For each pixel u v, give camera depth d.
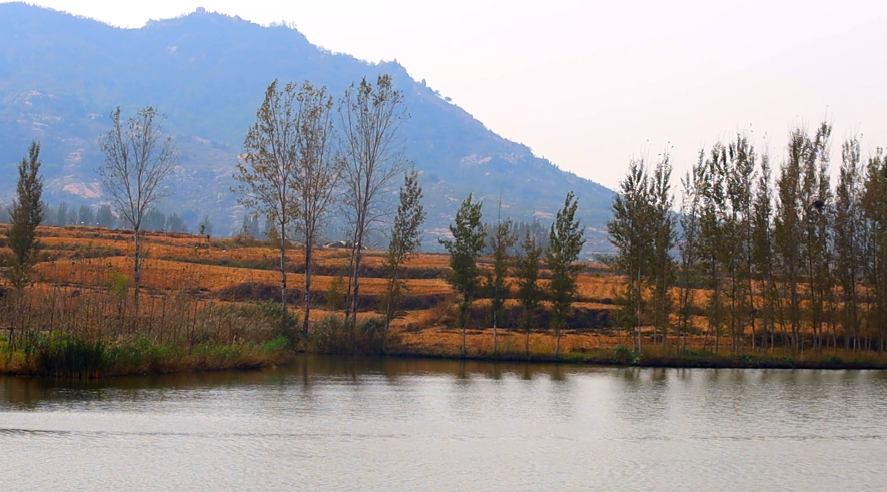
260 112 81.19
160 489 24.11
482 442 32.59
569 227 80.19
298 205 82.31
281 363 65.81
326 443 31.34
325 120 85.31
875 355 81.12
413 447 31.12
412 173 84.44
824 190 87.50
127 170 90.62
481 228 81.38
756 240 85.31
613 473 27.72
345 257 128.12
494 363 73.31
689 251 84.31
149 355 51.50
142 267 99.69
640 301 79.56
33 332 48.12
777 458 30.77
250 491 24.12
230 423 34.88
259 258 123.56
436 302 99.12
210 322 61.38
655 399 48.00
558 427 36.78
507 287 81.06
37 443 29.69
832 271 88.06
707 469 28.67
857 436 35.84
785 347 84.31
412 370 63.69
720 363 75.12
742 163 85.94
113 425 33.41
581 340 85.56
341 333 77.56
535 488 25.50
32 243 89.75
